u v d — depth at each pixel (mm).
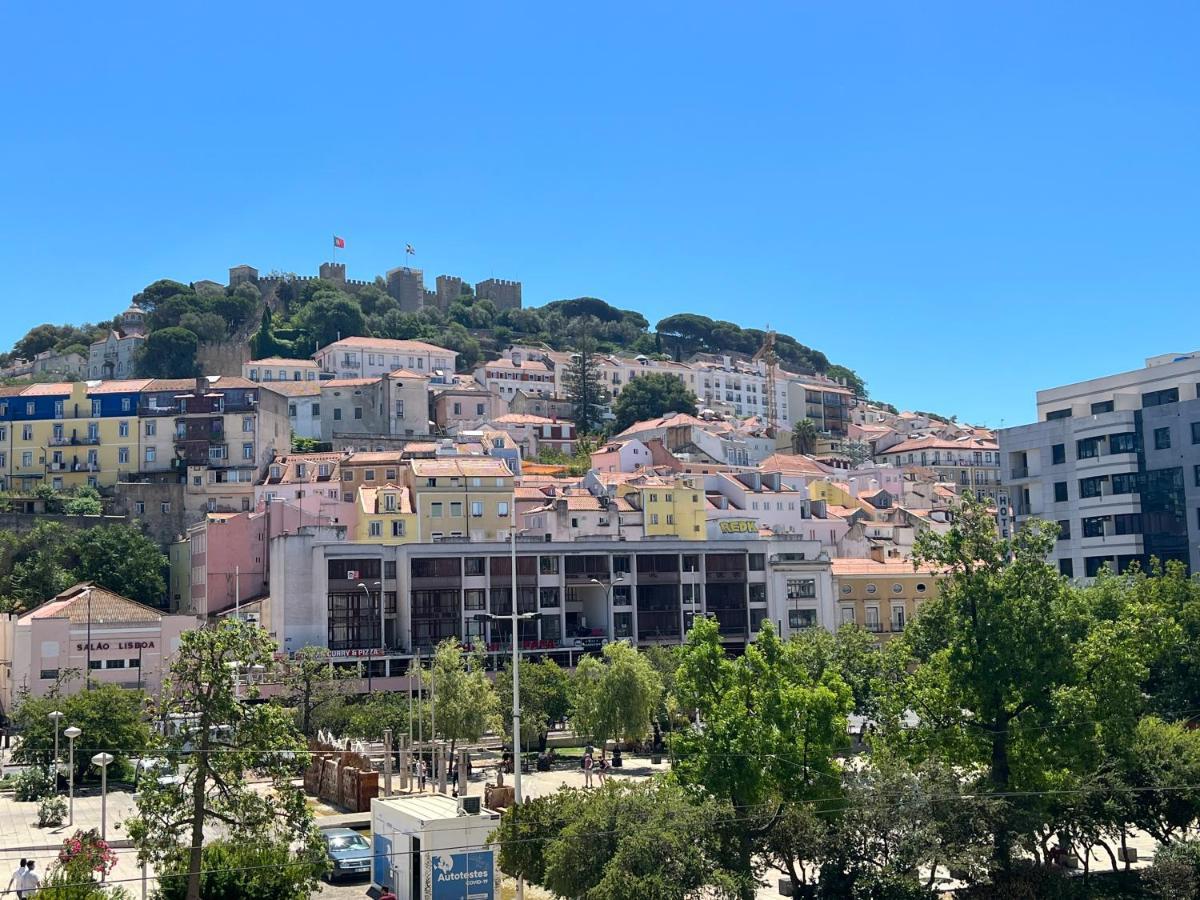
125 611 118312
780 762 55281
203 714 42719
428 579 138875
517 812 51906
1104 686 58250
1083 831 58750
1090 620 61312
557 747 110688
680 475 175500
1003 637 59125
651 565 149625
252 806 43062
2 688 122125
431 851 49688
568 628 149500
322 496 165000
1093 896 55500
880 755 58000
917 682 62438
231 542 148125
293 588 134250
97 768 82938
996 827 53875
